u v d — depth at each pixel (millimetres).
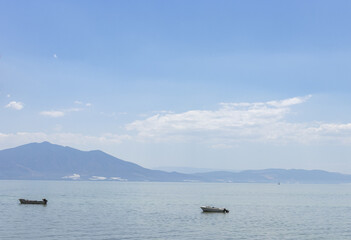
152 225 108250
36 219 118438
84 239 86812
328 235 95938
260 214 141375
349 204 199500
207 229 102625
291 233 98188
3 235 90438
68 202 188625
